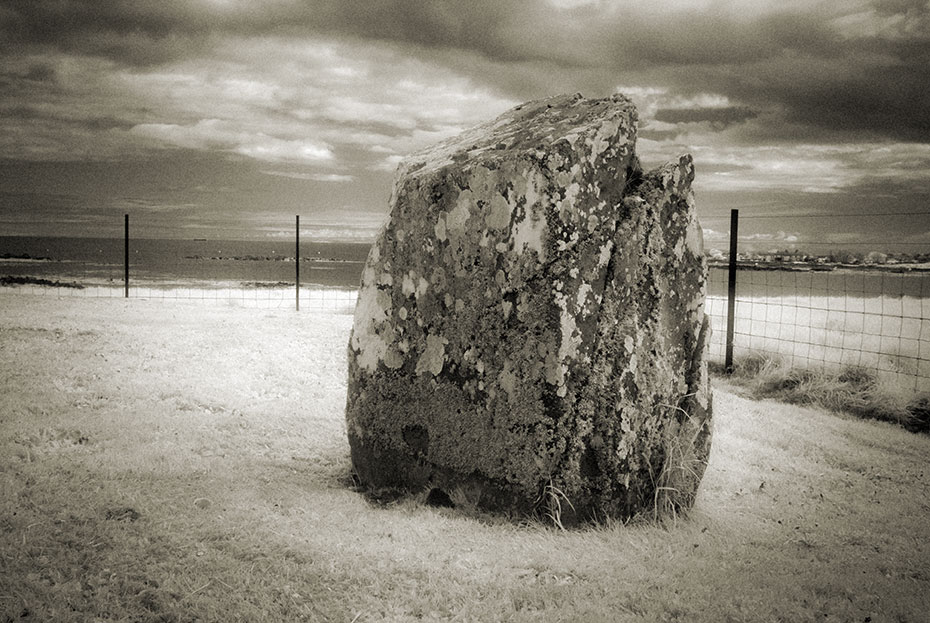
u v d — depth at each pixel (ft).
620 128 14.24
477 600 10.22
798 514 14.93
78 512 11.88
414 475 15.26
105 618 9.03
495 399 14.01
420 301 15.20
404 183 15.66
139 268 205.36
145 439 17.65
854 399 26.91
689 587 10.68
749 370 31.71
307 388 25.12
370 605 9.87
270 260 332.19
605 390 13.55
